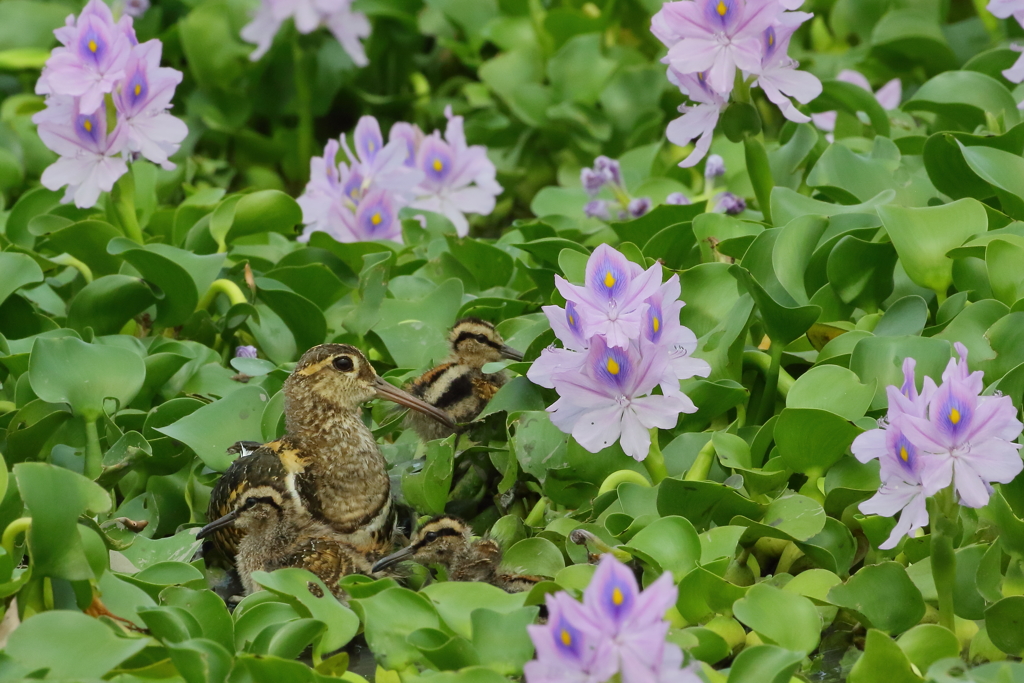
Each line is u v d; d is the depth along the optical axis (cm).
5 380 1180
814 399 974
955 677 768
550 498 1023
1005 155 1176
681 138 1206
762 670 756
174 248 1266
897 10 1730
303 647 803
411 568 1010
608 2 1864
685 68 1129
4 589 848
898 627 845
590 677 638
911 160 1387
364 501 1049
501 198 1844
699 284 1117
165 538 988
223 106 1903
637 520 916
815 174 1291
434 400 1158
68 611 786
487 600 848
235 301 1267
